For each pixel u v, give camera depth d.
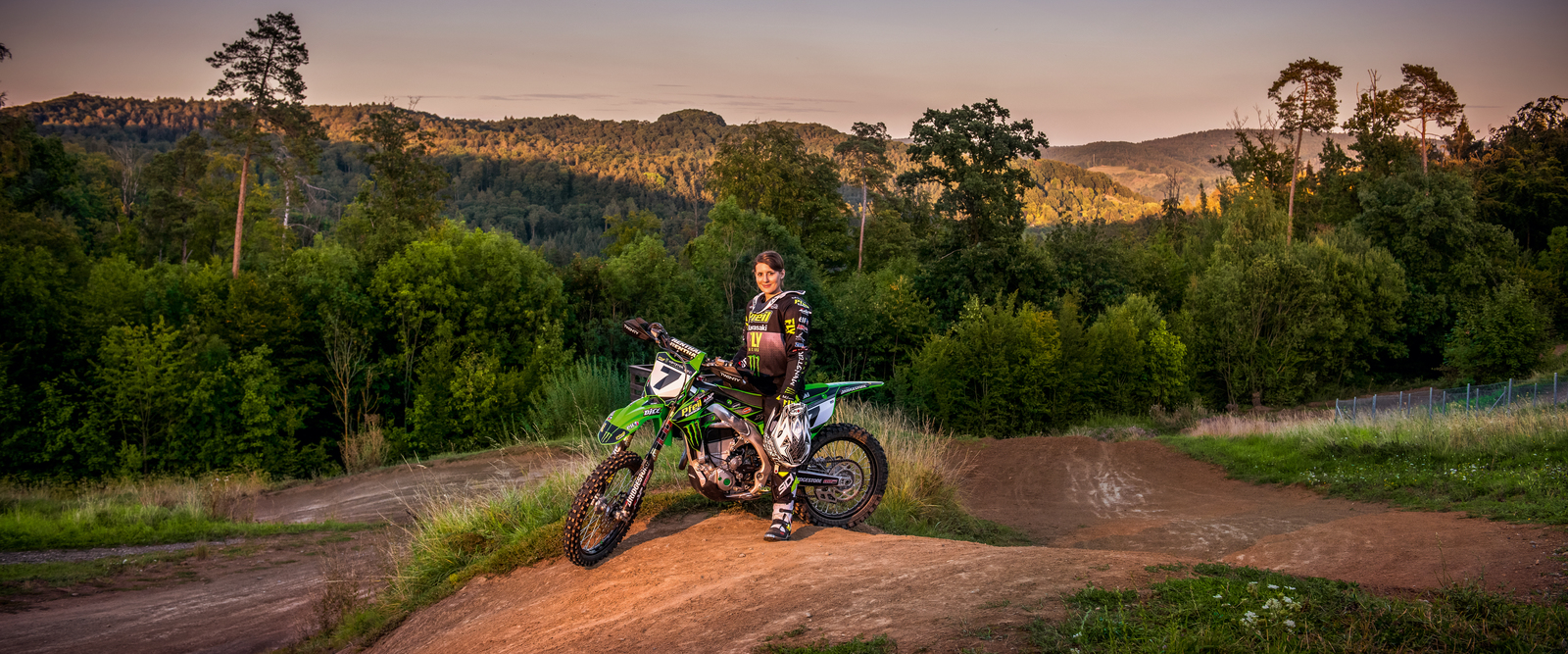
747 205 62.25
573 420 19.98
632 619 3.92
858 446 5.79
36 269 28.39
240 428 28.81
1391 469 14.75
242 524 13.53
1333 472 15.76
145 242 57.34
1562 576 4.58
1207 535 10.34
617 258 42.81
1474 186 65.94
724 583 4.11
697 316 42.34
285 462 28.73
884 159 64.25
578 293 39.66
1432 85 66.88
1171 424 31.80
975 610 3.17
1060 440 22.53
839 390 5.37
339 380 31.27
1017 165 49.31
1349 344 46.78
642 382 19.23
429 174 54.09
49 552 11.02
